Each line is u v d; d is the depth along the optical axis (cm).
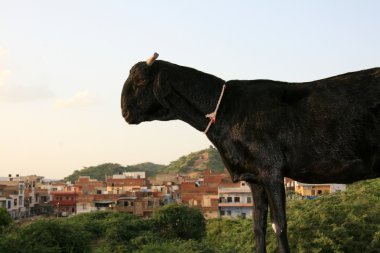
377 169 288
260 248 322
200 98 318
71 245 1477
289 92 309
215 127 315
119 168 14688
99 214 3269
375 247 1007
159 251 1659
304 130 295
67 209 6388
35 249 1291
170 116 337
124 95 336
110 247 2058
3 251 1216
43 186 7862
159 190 6650
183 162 13888
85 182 6844
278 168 295
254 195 327
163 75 320
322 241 1030
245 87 319
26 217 5981
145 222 2506
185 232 2433
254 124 302
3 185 5656
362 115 284
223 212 4872
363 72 297
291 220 1194
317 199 1404
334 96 293
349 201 1273
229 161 314
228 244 1535
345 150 287
